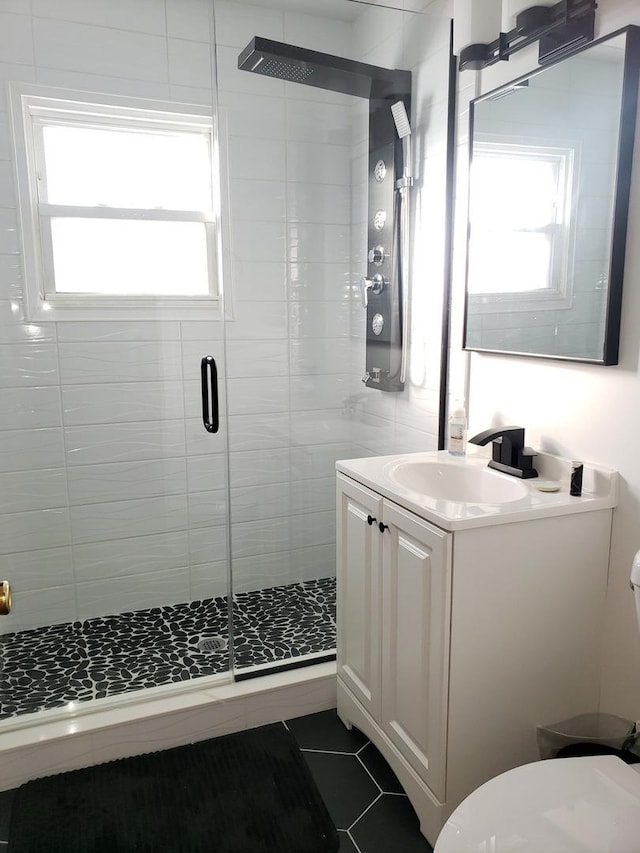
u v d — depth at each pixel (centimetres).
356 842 163
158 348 260
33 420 249
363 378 270
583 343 169
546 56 173
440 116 221
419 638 161
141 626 259
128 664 228
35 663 230
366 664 191
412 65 230
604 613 172
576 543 163
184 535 275
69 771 188
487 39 188
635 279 155
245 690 206
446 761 157
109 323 253
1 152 229
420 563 158
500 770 165
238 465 277
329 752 196
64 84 232
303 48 240
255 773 186
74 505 259
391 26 231
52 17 227
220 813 172
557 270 175
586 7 159
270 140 254
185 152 255
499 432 185
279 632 246
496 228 199
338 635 208
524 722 166
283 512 283
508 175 192
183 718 199
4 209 233
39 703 202
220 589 281
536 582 160
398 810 173
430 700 159
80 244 247
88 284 251
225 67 244
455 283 224
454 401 214
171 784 182
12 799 179
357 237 266
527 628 162
